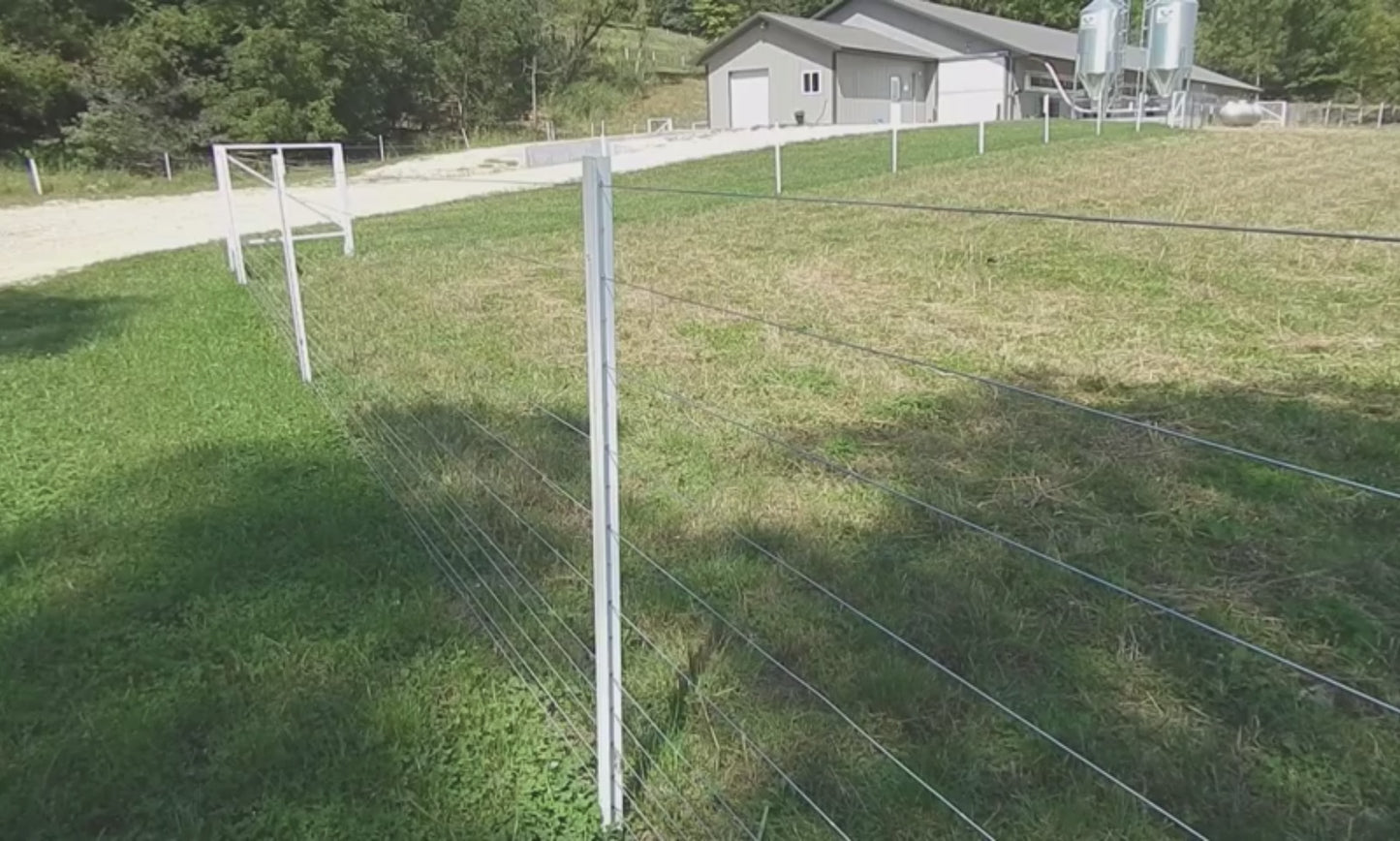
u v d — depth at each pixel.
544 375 4.77
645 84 36.91
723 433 3.88
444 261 8.02
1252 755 1.97
